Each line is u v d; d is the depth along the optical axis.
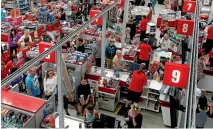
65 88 8.17
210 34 12.03
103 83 8.99
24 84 9.12
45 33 13.52
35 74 8.76
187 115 3.10
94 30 12.87
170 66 6.24
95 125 6.89
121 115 9.05
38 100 7.07
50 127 6.70
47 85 8.75
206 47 12.18
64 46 11.03
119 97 9.55
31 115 6.59
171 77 6.30
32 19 15.48
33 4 20.06
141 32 13.63
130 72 9.89
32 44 12.03
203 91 7.09
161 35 14.03
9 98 7.00
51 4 18.73
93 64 10.65
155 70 9.63
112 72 9.98
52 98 7.43
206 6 17.34
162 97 8.32
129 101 8.98
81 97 8.45
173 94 8.21
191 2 12.45
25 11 19.53
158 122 8.83
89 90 8.60
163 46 11.98
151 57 10.98
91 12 9.82
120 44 11.98
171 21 14.70
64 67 7.09
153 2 20.39
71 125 6.98
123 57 10.80
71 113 9.06
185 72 6.14
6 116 6.68
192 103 3.16
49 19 14.77
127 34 13.59
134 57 10.81
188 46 10.84
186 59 10.66
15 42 11.84
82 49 11.16
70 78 8.69
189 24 10.09
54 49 4.81
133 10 17.33
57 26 15.08
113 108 9.13
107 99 9.08
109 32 12.83
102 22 8.63
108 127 6.93
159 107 9.23
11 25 14.00
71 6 17.83
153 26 14.61
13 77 3.75
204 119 7.17
